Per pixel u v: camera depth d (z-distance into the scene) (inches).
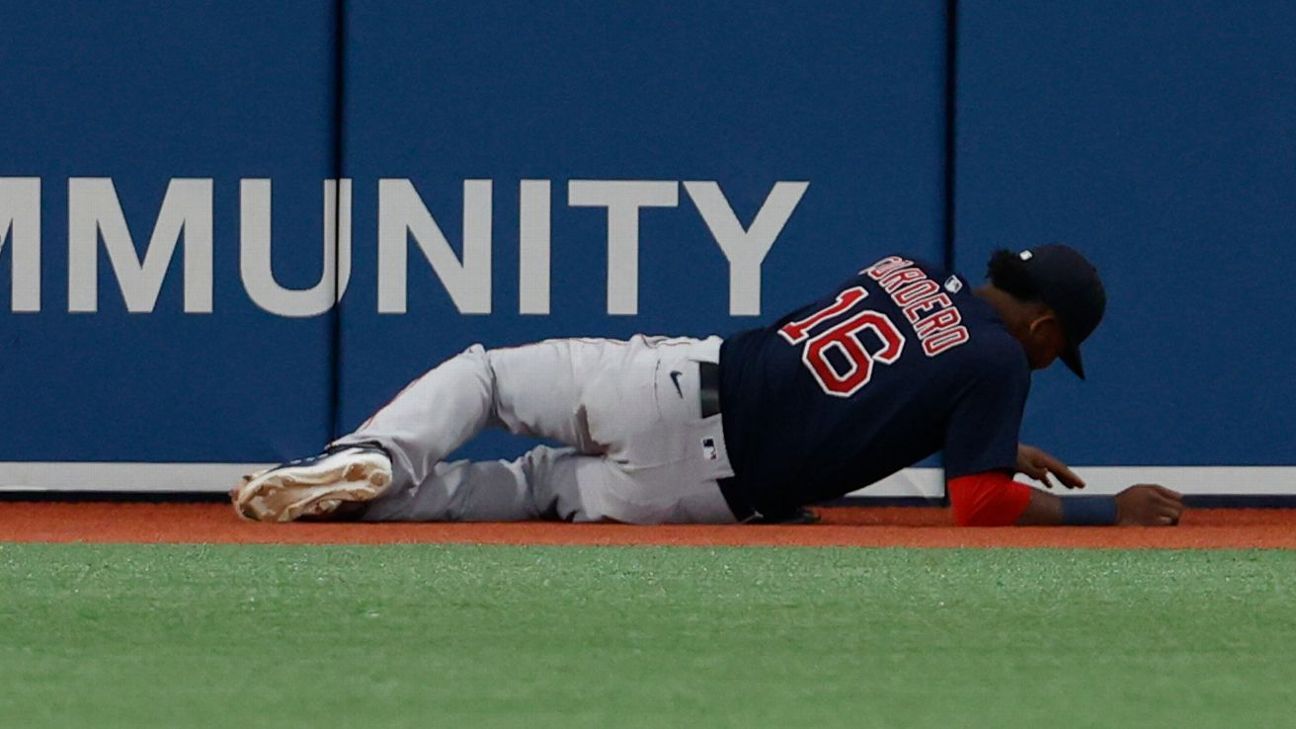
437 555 482.3
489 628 356.5
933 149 789.9
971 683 300.4
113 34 785.6
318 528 598.9
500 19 785.6
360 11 784.3
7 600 392.5
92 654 325.4
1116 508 617.3
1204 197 790.5
